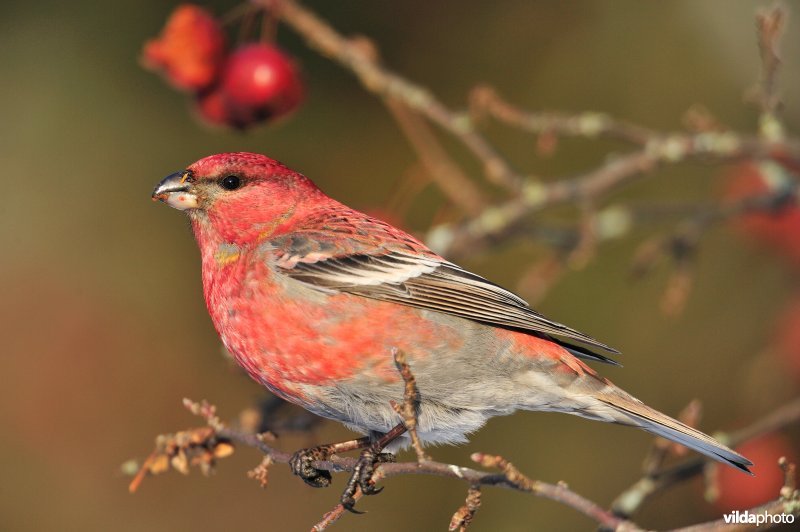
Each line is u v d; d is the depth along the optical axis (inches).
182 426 497.7
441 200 490.6
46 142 490.6
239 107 350.3
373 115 501.4
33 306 494.3
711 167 485.1
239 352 301.1
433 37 505.4
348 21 499.2
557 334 286.0
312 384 293.4
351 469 286.4
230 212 307.3
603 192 382.0
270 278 293.4
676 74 489.1
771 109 365.4
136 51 490.6
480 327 293.9
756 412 434.3
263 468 283.6
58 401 494.0
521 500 461.1
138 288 499.8
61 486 490.0
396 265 294.7
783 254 442.0
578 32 499.2
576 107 494.0
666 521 455.2
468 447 465.4
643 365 477.4
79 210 494.9
